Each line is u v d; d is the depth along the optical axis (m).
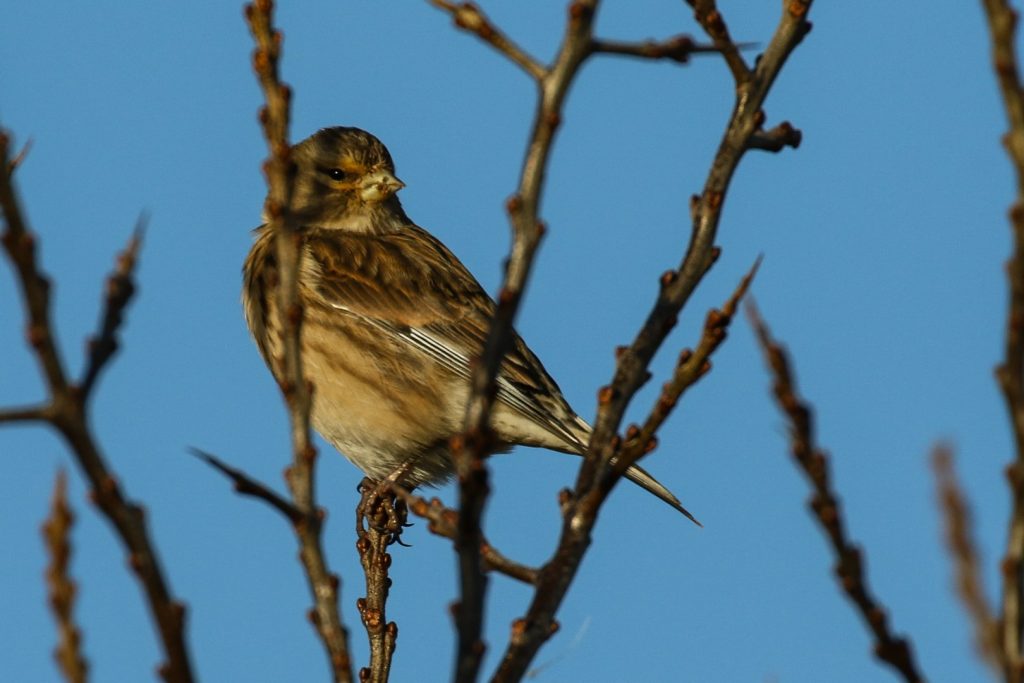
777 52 8.83
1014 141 5.54
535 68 6.67
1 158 6.69
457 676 6.19
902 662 5.82
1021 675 5.31
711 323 7.58
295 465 7.07
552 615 7.41
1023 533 5.53
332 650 7.08
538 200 6.53
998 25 5.59
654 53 6.74
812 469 5.78
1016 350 5.50
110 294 5.65
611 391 8.20
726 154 8.67
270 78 7.50
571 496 8.15
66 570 5.48
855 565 5.80
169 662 5.70
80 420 5.55
